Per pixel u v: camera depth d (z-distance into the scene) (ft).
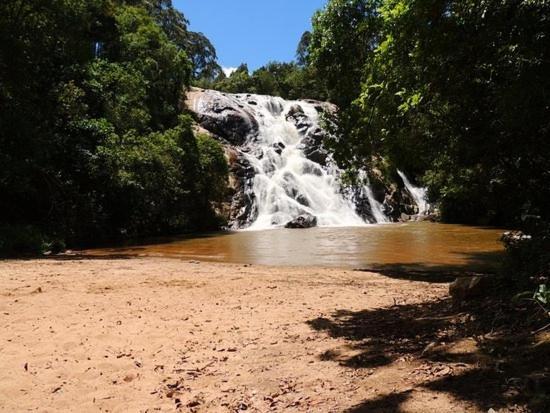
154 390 17.26
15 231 64.34
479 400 12.72
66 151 78.23
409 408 13.03
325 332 23.08
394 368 16.38
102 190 82.89
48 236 71.36
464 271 49.34
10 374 18.57
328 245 73.51
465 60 22.97
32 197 75.66
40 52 71.00
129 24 119.75
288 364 18.72
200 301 31.14
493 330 17.85
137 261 52.47
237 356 20.38
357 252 65.41
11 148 68.80
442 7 21.21
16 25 66.85
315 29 52.54
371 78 36.42
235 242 78.79
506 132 27.30
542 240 24.13
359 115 49.42
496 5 18.40
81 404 16.30
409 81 28.04
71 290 33.24
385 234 89.35
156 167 87.97
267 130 134.92
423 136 41.55
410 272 47.85
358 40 49.49
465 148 33.30
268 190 116.78
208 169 104.27
